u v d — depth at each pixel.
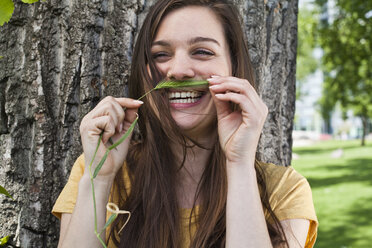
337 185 10.80
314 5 14.18
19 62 1.79
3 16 1.33
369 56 11.96
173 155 1.59
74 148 1.81
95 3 1.82
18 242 1.77
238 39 1.55
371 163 15.77
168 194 1.51
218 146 1.55
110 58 1.86
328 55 12.55
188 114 1.46
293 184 1.51
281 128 2.27
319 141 40.00
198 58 1.45
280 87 2.21
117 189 1.59
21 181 1.78
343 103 19.02
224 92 1.42
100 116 1.40
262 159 2.12
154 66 1.49
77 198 1.37
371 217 7.33
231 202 1.34
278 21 2.20
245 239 1.29
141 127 1.67
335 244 5.86
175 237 1.44
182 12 1.46
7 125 1.77
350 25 11.50
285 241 1.38
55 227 1.79
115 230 1.52
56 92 1.82
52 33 1.80
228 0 1.73
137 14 1.90
